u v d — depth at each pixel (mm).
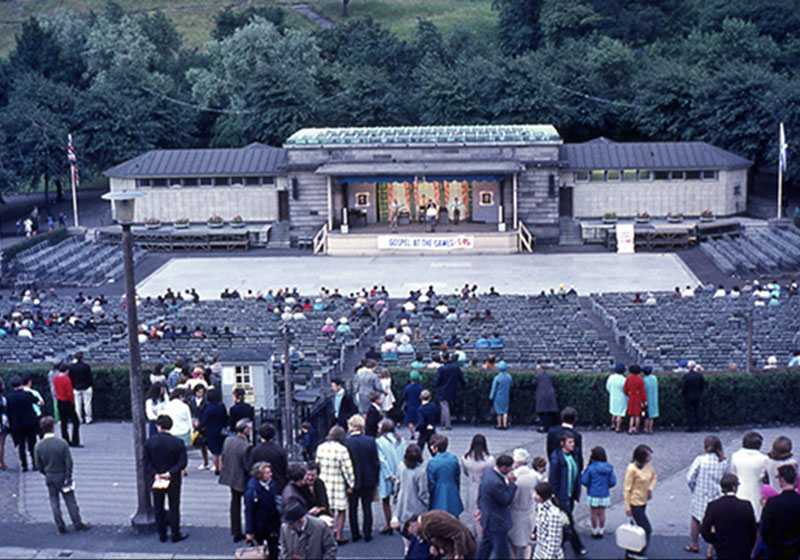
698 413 28438
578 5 124125
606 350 38312
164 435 19203
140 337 40594
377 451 19500
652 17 128125
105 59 123688
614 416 28172
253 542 17516
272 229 79438
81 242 77000
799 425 28953
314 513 17406
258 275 68125
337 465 19016
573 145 79875
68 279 66750
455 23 141375
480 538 17484
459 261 71062
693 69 89875
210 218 78812
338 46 133000
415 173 74375
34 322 46750
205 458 25109
